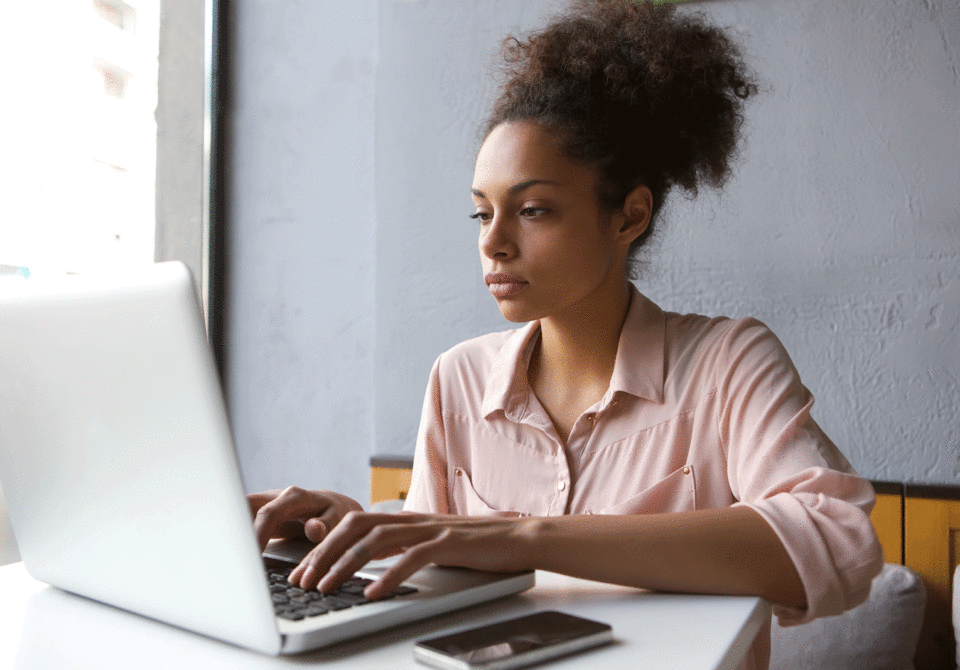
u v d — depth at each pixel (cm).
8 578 68
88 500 53
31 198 185
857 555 61
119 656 48
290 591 56
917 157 147
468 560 59
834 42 151
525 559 60
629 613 56
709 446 87
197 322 43
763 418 80
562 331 91
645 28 92
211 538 46
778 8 154
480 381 100
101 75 200
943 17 145
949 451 144
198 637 51
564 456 90
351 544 59
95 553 55
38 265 187
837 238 151
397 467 172
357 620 50
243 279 199
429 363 178
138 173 201
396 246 181
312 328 192
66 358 50
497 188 83
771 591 61
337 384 190
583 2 98
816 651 126
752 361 85
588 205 84
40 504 58
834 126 151
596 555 60
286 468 194
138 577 52
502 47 101
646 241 101
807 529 62
